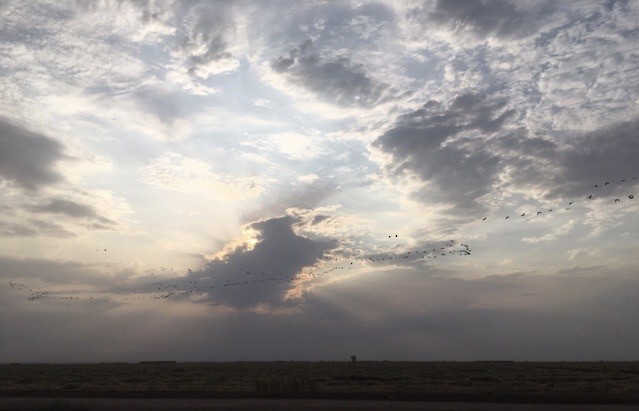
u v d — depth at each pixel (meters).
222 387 44.75
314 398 33.94
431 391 37.06
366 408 27.78
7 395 38.75
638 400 30.50
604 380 52.75
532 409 27.16
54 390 41.28
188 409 28.41
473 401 31.64
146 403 31.55
